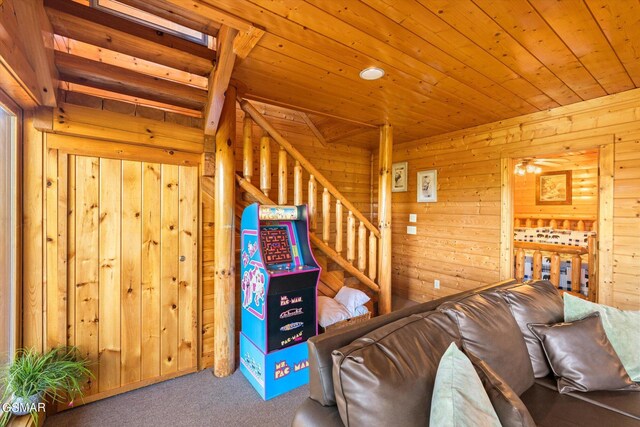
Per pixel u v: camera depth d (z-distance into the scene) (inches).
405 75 91.8
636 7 60.7
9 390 63.9
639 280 101.3
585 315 69.9
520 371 59.7
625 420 51.9
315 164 171.8
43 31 54.9
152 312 89.5
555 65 85.3
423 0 59.1
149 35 76.0
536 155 125.8
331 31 69.7
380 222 142.6
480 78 93.8
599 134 109.3
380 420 38.4
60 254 76.0
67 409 77.4
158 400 82.3
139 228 87.2
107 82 75.9
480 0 59.2
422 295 172.2
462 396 34.9
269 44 75.0
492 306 66.5
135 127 84.6
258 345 87.7
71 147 76.9
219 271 95.6
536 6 60.8
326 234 123.3
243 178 105.1
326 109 122.6
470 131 148.6
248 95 109.0
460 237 153.6
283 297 87.4
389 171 141.4
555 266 168.2
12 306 68.5
